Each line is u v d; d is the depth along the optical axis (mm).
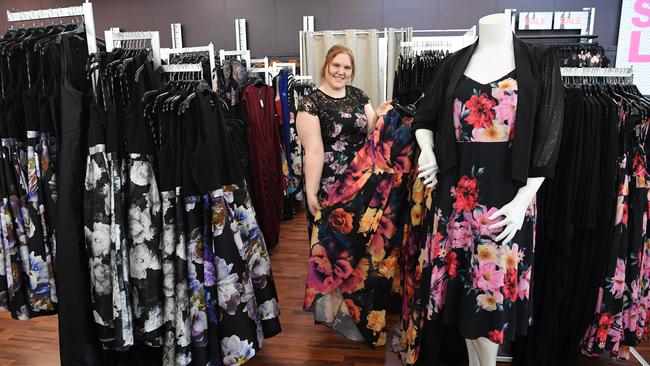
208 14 6688
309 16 6332
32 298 1680
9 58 1592
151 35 1769
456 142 1436
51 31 1703
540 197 1680
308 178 2027
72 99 1528
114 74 1562
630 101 1683
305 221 4273
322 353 2074
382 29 6148
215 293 1677
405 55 3221
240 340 1698
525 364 1848
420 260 1681
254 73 3953
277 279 2904
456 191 1449
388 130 1836
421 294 1691
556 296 1724
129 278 1615
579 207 1640
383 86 4301
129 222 1577
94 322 1647
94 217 1550
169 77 1932
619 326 1743
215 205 1600
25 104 1573
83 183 1588
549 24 5535
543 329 1771
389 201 1878
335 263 1959
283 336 2219
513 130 1332
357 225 1906
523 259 1415
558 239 1651
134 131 1544
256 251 1828
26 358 2035
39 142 1605
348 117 2037
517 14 5547
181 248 1606
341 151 2057
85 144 1582
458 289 1501
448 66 1497
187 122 1570
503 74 1356
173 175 1586
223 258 1634
